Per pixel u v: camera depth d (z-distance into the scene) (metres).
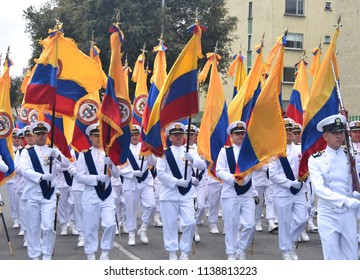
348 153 6.61
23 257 9.85
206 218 15.02
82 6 27.12
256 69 11.42
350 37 28.31
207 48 29.52
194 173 11.08
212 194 12.21
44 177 8.65
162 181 8.92
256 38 37.12
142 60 13.83
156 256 9.92
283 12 36.62
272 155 8.86
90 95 10.91
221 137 11.24
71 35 29.72
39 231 8.84
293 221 9.16
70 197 12.03
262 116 8.87
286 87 36.41
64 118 12.22
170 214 8.84
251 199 8.99
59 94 9.86
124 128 8.91
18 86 27.30
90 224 8.84
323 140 9.01
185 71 8.95
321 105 9.10
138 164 11.11
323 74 9.18
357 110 27.97
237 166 8.90
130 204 10.95
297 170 9.50
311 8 37.06
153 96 11.43
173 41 26.89
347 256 6.41
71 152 12.04
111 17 25.72
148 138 8.91
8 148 10.64
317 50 13.45
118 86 8.88
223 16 29.83
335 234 6.41
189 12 28.62
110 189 8.93
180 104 8.95
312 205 12.21
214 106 11.27
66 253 10.14
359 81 27.86
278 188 9.20
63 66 9.86
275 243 11.19
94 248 8.88
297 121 13.77
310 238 11.71
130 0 25.81
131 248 10.64
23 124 13.82
